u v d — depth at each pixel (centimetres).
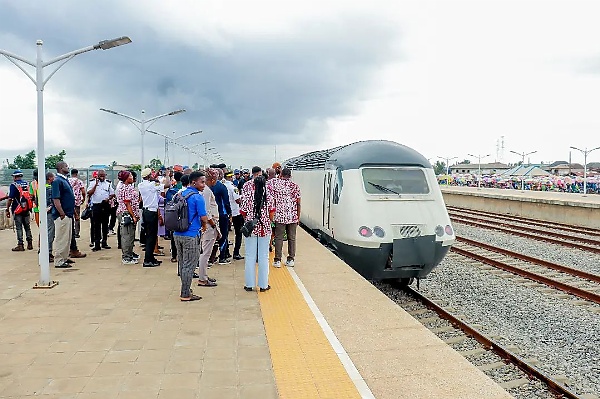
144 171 1089
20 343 586
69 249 1052
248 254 834
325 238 1315
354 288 851
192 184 776
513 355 706
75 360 536
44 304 752
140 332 626
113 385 476
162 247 1336
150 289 849
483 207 3447
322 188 1295
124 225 1066
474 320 905
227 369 513
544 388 629
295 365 523
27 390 465
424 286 1153
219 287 867
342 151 1198
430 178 1107
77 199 1452
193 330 634
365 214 1028
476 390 465
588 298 1024
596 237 1969
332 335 614
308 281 901
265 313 708
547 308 967
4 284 878
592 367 697
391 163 1109
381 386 474
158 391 464
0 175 2114
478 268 1337
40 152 850
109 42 879
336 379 489
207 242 870
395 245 1006
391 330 635
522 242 1836
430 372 506
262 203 823
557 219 2600
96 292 827
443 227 1045
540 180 4591
